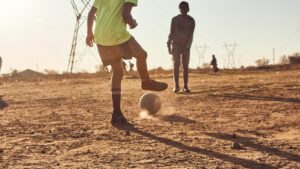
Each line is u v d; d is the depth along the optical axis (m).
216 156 4.23
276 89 11.94
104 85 19.23
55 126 6.10
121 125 6.11
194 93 11.43
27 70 55.31
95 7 6.49
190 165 3.90
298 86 12.68
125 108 8.30
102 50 6.27
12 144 4.85
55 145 4.78
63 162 4.02
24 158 4.19
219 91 11.91
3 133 5.57
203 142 4.89
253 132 5.50
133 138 5.15
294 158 4.13
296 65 46.94
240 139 5.05
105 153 4.37
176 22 11.73
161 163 3.97
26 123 6.44
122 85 17.52
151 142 4.90
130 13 6.09
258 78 19.88
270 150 4.46
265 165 3.89
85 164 3.95
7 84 25.70
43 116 7.29
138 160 4.09
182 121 6.49
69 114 7.53
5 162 4.02
